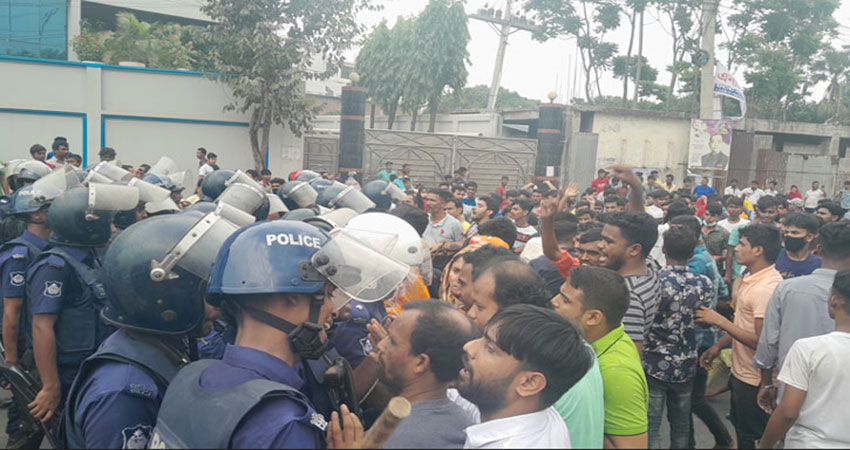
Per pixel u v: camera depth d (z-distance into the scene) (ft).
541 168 61.41
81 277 9.18
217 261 5.57
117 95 46.39
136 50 56.13
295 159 51.57
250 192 12.39
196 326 6.45
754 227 12.17
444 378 5.91
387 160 58.65
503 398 5.41
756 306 11.65
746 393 11.87
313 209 13.11
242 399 4.75
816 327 9.90
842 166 71.46
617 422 7.11
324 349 5.61
